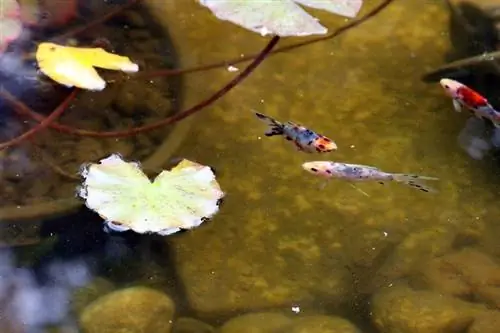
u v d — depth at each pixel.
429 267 1.67
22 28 1.89
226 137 1.78
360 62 1.89
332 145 1.75
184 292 1.64
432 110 1.83
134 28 1.91
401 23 1.94
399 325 1.62
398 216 1.72
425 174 1.75
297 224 1.71
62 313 1.62
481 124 1.81
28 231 1.68
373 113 1.82
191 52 1.88
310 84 1.85
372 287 1.66
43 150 1.76
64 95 1.81
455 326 1.62
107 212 1.67
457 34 1.93
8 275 1.64
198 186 1.71
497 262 1.68
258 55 1.88
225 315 1.63
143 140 1.77
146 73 1.85
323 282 1.66
